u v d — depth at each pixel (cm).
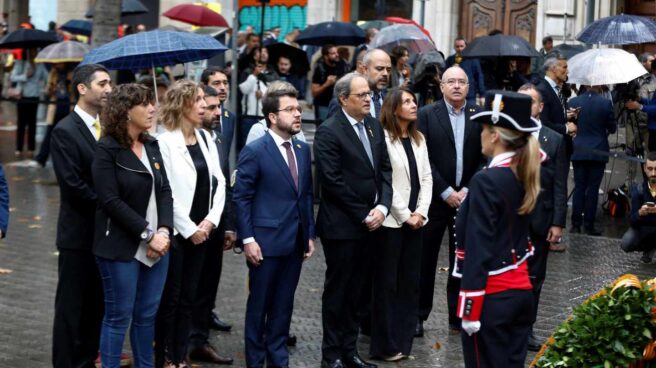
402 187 788
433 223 855
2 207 702
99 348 723
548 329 866
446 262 1107
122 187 653
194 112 721
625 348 583
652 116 1330
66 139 676
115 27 1441
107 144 654
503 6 2156
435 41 2181
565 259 1130
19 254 1095
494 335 566
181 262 716
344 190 745
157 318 717
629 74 1243
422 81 1263
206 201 732
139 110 653
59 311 691
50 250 1119
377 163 760
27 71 1848
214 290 784
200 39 829
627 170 1391
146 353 682
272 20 2473
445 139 857
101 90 682
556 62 1030
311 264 1093
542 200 783
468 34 2188
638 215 1070
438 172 857
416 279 795
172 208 678
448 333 864
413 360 791
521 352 575
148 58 851
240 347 813
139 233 649
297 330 858
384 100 802
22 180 1581
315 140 756
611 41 1324
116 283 655
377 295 784
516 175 566
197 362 775
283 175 735
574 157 1256
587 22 1803
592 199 1269
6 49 1948
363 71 888
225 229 788
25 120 1877
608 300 598
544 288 1001
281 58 1554
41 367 740
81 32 1934
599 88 1279
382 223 772
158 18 2322
